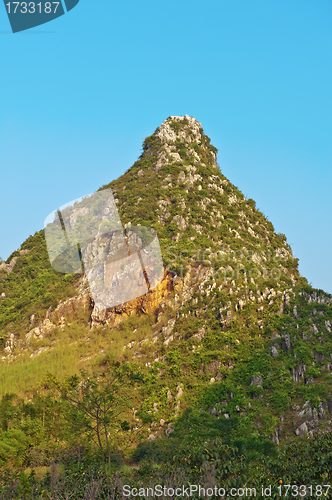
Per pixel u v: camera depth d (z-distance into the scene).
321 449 12.58
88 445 20.95
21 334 62.34
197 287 57.72
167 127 93.44
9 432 31.28
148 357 49.88
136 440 29.69
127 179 82.69
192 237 66.69
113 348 53.19
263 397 41.38
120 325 57.53
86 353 54.00
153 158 87.56
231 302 53.12
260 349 47.47
